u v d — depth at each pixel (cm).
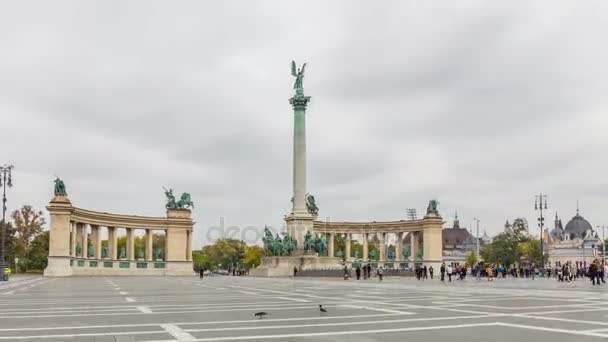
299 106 11656
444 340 1880
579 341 1844
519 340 1875
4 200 8862
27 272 17112
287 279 9112
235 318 2577
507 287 5897
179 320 2492
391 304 3397
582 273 12412
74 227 11881
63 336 1972
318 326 2261
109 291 5138
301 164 11619
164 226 13838
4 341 1852
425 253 14162
